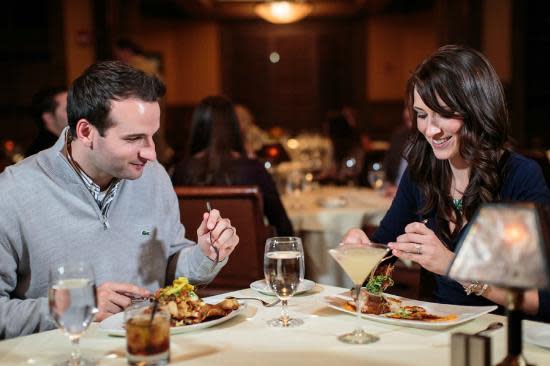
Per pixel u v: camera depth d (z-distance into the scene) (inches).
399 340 57.1
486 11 300.8
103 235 77.2
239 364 51.2
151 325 48.9
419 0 486.6
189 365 51.0
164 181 85.4
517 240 38.5
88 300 51.1
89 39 307.7
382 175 199.0
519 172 79.4
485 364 39.8
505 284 38.2
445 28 314.5
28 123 345.7
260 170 137.7
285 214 141.5
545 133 310.5
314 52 555.8
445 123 76.9
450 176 84.2
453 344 41.2
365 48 543.5
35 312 65.6
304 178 191.9
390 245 68.9
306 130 561.3
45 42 331.3
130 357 49.4
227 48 555.2
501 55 300.4
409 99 83.8
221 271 124.2
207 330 60.5
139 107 69.2
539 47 303.7
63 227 75.0
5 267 72.7
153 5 489.4
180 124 556.1
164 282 82.6
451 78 75.8
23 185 73.8
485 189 78.6
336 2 506.9
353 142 425.1
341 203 164.6
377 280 66.1
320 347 55.2
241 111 211.0
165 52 550.3
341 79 557.3
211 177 133.4
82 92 69.6
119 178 75.5
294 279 61.3
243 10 522.9
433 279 84.4
